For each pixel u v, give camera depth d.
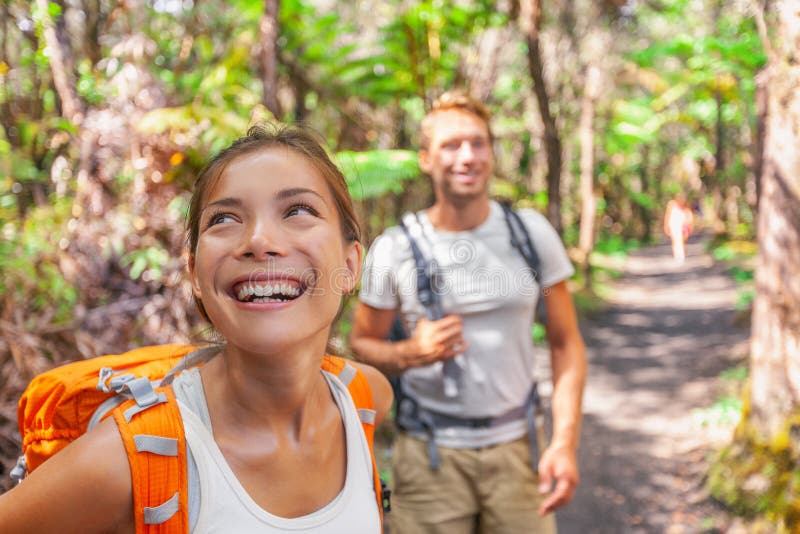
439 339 1.85
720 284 14.51
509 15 7.52
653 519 3.79
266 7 4.42
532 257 2.01
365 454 0.89
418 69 7.34
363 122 7.45
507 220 2.04
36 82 4.38
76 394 0.80
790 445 3.46
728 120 17.00
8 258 3.04
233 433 0.77
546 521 2.05
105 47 4.77
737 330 9.43
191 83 5.21
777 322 3.58
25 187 4.05
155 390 0.76
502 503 2.00
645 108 15.90
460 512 2.02
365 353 2.01
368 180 4.86
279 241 0.72
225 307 0.72
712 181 21.31
